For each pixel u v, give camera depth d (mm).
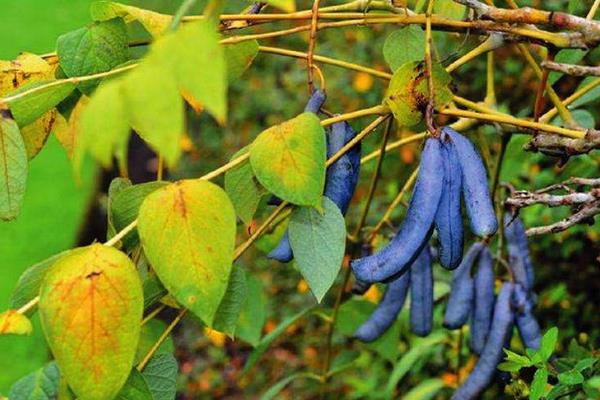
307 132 987
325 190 1060
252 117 4098
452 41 2350
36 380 1042
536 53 1207
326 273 1025
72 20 5566
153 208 961
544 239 1920
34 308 1020
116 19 1095
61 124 1176
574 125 1152
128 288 959
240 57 1093
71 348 951
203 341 3449
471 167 994
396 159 2867
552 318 1951
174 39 827
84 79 1051
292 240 1034
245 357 3375
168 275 958
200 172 4039
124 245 1053
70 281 954
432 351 1926
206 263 958
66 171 4223
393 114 1047
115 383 958
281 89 4094
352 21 1059
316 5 1023
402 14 1093
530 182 1888
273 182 985
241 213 1081
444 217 995
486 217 986
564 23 1010
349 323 1514
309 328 3201
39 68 1130
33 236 3920
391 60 1181
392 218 2471
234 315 1080
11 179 1024
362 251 1380
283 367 3201
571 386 1214
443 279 1907
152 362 1114
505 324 1264
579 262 1993
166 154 820
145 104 819
